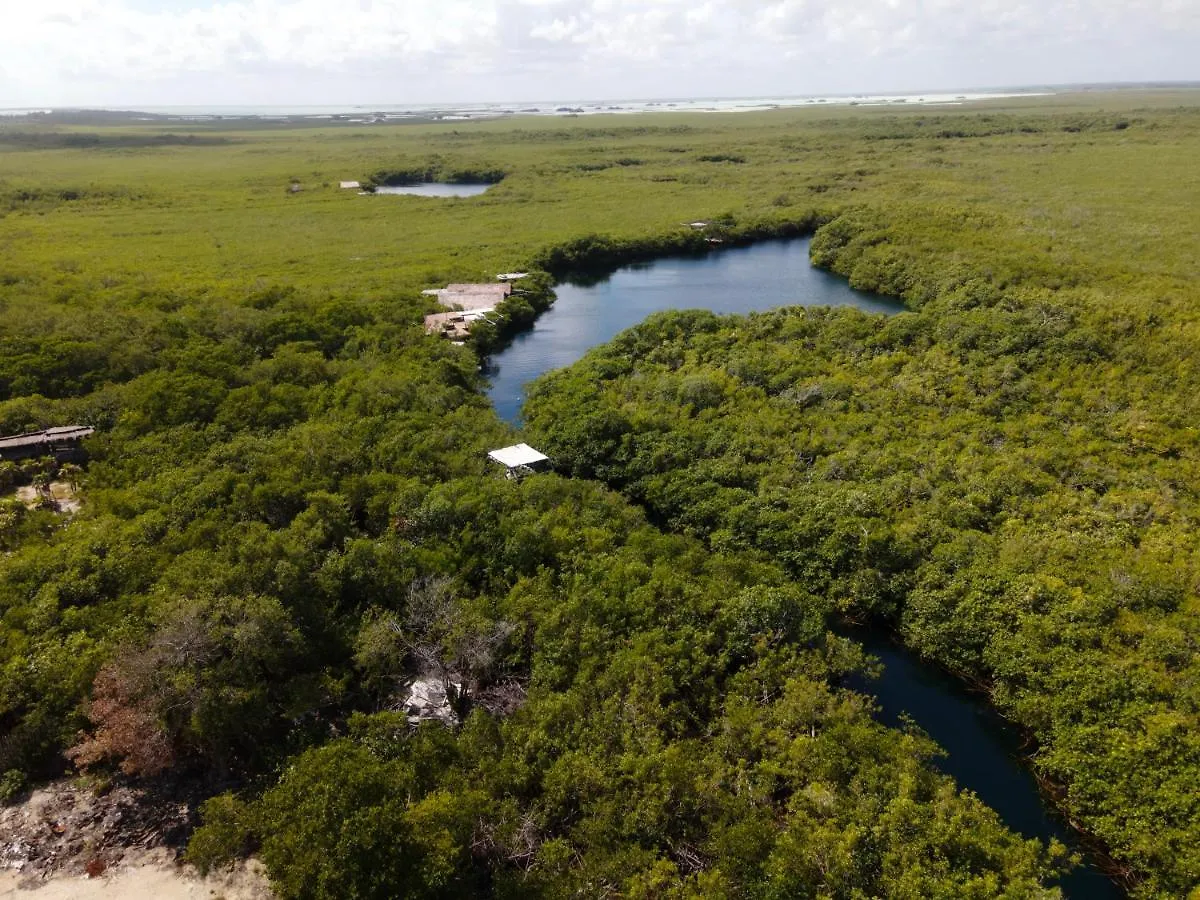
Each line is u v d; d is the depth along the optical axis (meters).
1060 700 32.31
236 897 26.19
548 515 43.31
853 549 41.59
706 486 48.38
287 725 32.25
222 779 30.83
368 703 34.09
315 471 47.47
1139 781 28.72
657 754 29.34
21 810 29.36
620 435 55.09
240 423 55.09
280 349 68.56
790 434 56.03
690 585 38.06
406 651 35.19
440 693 34.47
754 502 46.06
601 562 39.84
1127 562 41.00
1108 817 28.52
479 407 63.97
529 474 49.84
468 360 73.38
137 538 41.25
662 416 57.84
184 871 27.22
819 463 51.72
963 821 27.16
